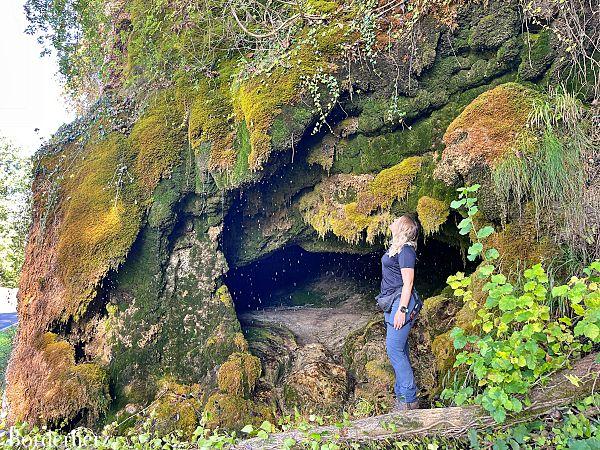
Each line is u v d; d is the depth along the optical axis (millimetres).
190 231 4914
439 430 2682
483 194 3441
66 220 4906
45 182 5562
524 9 3545
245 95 4477
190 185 4777
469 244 4059
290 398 4258
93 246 4641
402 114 4121
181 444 3338
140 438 3375
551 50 3521
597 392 2414
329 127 4254
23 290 5285
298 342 5062
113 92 6012
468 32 3865
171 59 5344
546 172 3199
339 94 4219
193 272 4832
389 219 4289
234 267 5344
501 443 2486
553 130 3275
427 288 5418
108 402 4344
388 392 4055
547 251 3203
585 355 2730
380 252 5141
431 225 3959
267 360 4633
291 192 4863
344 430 2834
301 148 4543
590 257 3055
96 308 4699
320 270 6883
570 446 2295
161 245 4789
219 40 5121
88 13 7055
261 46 4805
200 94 4898
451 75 3986
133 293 4727
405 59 4066
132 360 4543
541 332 2525
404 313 3279
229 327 4652
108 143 5133
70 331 4727
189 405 4172
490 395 2439
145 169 4832
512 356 2473
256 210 5039
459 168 3490
